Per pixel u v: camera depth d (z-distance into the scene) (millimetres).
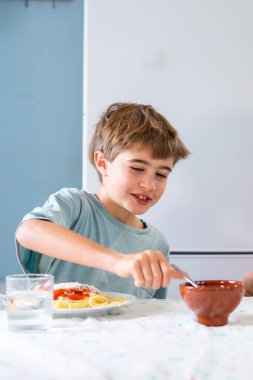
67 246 1022
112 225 1433
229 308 842
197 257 2400
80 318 922
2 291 2232
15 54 2566
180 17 2391
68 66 2590
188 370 589
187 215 2400
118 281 1375
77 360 615
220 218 2420
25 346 699
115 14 2359
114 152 1350
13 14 2566
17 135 2568
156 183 1343
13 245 2557
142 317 927
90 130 2328
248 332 798
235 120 2428
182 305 1069
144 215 2377
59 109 2584
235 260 2424
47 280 819
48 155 2578
